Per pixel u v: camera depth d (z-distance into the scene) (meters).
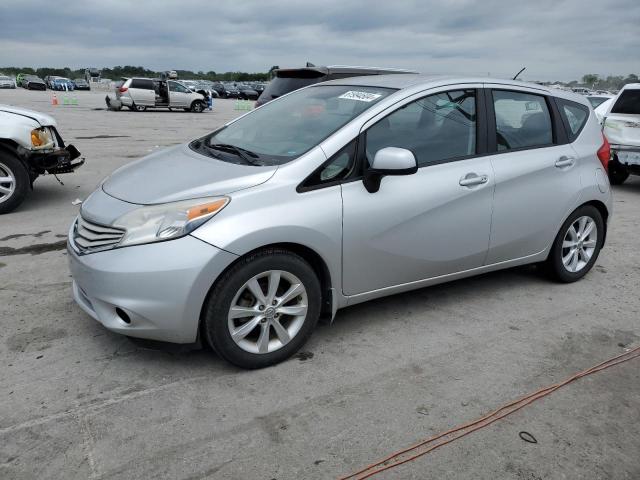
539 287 4.65
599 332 3.86
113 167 9.81
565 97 4.63
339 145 3.33
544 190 4.24
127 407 2.81
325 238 3.20
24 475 2.34
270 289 3.12
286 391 3.01
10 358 3.23
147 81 27.50
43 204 6.95
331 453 2.54
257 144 3.66
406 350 3.50
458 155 3.83
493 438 2.69
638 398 3.08
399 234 3.51
